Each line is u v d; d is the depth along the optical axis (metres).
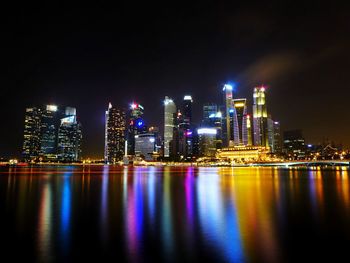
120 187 106.62
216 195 79.25
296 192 85.88
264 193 84.06
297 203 63.44
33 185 114.81
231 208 57.25
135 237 36.44
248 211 53.97
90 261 28.77
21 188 101.31
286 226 41.66
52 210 55.38
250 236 36.75
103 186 111.12
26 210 55.31
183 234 37.69
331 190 91.50
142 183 127.75
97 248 32.31
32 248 32.34
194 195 79.75
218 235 37.22
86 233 38.28
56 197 75.50
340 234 37.47
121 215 50.31
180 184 120.94
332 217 48.16
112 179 159.00
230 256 29.88
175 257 29.72
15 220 46.22
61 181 140.38
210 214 50.91
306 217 47.97
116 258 29.45
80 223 44.00
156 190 94.81
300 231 38.91
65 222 44.75
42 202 66.38
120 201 68.06
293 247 32.34
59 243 34.03
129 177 181.75
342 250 31.39
